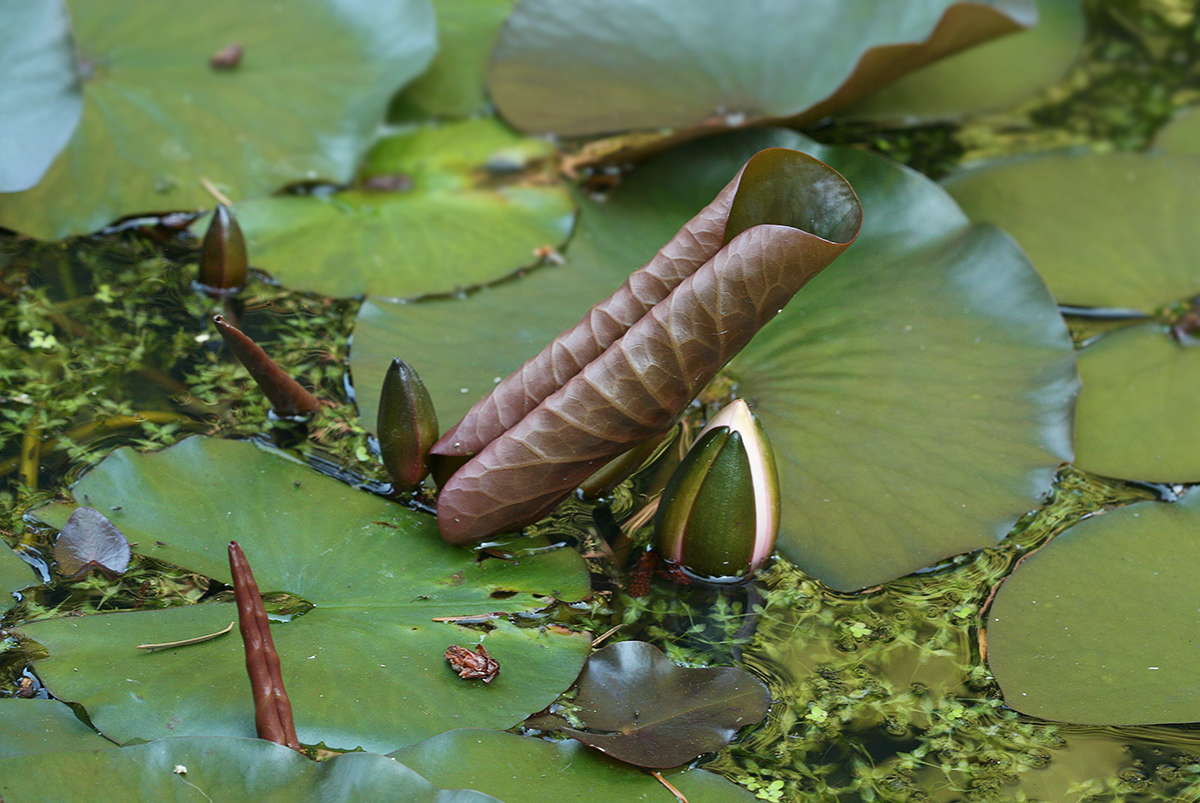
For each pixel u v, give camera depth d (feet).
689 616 4.81
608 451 4.79
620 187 5.29
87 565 4.77
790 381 5.00
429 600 4.77
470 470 4.77
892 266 5.10
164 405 4.98
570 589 4.79
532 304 5.11
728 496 4.78
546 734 4.68
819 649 4.79
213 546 4.80
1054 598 4.83
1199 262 5.24
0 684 4.68
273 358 5.05
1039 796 4.68
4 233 5.17
